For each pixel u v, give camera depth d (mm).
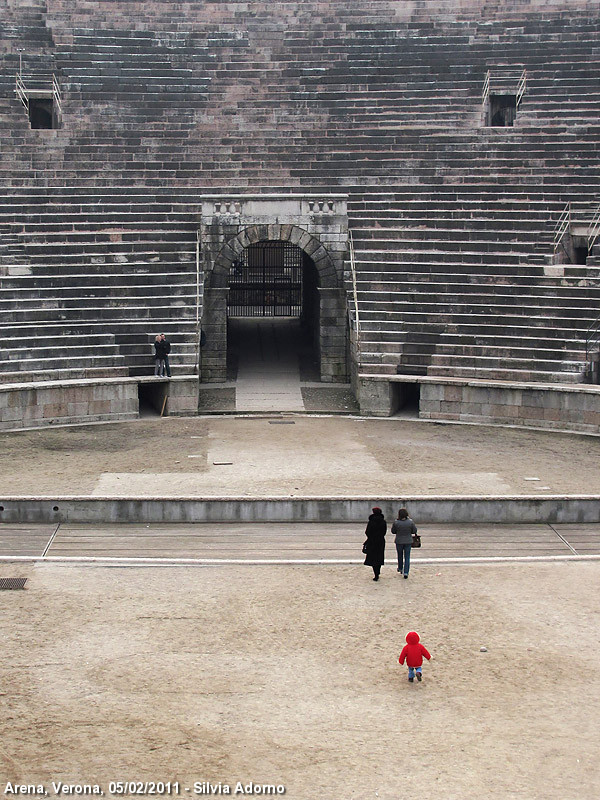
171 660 16328
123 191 41719
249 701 15016
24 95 45344
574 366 33406
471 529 23406
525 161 42375
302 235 39188
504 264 38031
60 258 37938
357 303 37250
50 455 28531
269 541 22328
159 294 37281
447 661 16469
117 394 33938
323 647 16953
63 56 46938
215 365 39125
